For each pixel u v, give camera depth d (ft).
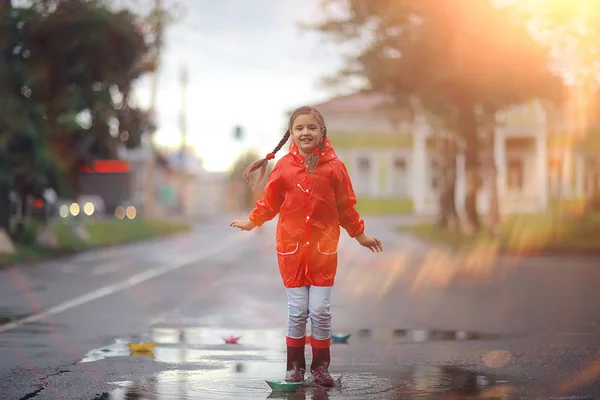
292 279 17.76
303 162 17.67
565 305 36.63
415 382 18.01
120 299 39.11
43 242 75.97
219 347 23.89
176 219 192.34
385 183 204.13
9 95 66.54
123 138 73.72
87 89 70.18
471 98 88.79
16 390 17.24
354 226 18.03
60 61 69.10
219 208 337.52
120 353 22.62
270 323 30.27
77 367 20.12
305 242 17.53
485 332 27.68
